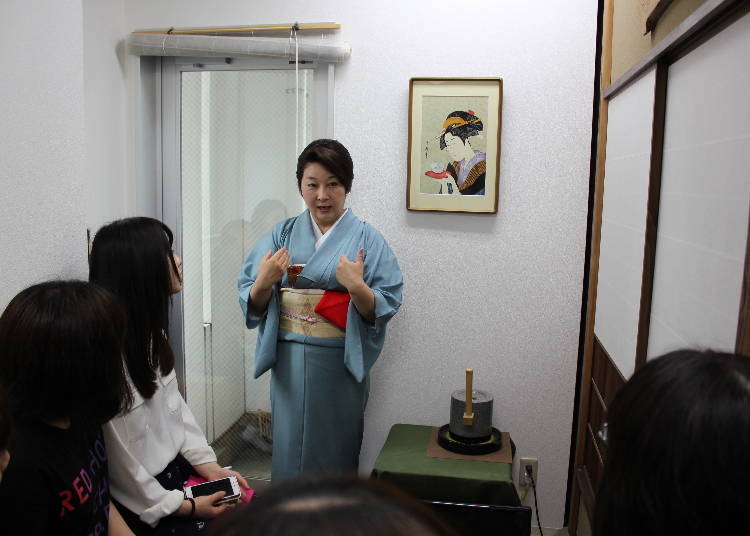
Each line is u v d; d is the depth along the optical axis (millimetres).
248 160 2758
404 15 2498
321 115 2646
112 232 1506
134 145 2732
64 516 1093
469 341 2602
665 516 588
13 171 1303
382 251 2336
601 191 2322
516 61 2449
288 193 2748
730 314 1050
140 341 1483
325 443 2338
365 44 2535
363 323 2277
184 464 1712
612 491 646
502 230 2533
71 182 1520
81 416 1140
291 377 2318
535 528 2650
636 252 1710
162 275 1513
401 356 2648
